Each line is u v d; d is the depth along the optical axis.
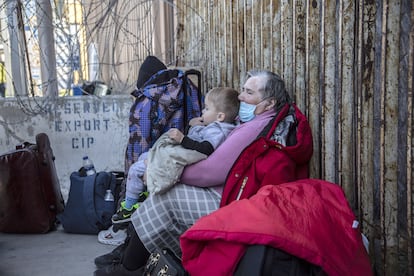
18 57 5.63
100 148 5.09
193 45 5.09
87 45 5.21
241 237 1.78
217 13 4.23
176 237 2.81
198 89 3.91
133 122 3.58
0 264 3.35
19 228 3.96
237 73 3.85
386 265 2.24
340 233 1.92
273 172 2.48
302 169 2.69
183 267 2.05
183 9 5.34
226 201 2.55
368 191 2.36
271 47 3.12
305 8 2.80
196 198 2.72
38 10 5.07
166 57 5.98
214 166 2.69
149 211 2.76
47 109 4.99
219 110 2.96
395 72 2.14
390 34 2.12
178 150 2.70
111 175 4.04
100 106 5.06
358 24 2.35
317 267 1.76
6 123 4.93
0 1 5.35
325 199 2.06
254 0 3.39
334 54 2.56
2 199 3.92
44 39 5.16
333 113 2.59
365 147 2.34
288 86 2.98
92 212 3.87
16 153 3.90
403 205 2.22
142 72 3.87
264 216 1.84
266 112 2.80
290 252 1.75
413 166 2.06
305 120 2.61
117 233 3.73
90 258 3.44
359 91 2.32
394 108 2.16
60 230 4.09
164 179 2.68
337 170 2.61
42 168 4.00
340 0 2.41
